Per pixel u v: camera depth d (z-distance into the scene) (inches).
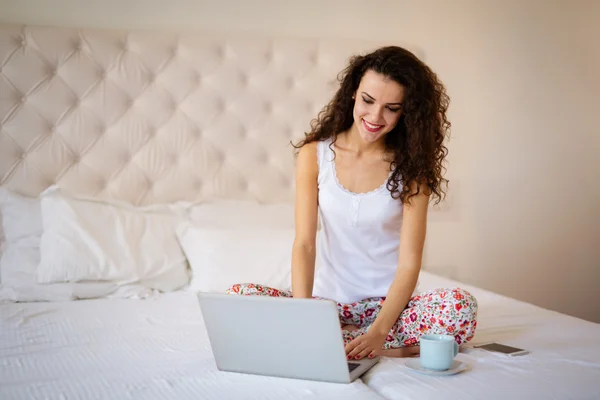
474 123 130.2
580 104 134.6
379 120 65.1
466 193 130.3
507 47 131.0
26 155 105.9
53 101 107.0
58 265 93.2
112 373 57.2
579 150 135.0
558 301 135.4
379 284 70.7
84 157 108.2
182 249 104.3
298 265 67.8
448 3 128.0
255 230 104.4
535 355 62.8
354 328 70.4
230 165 115.6
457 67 129.1
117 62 110.4
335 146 70.9
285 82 118.3
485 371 57.2
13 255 98.4
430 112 66.3
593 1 134.1
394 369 58.1
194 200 112.8
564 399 49.9
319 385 54.0
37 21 110.2
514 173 132.3
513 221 132.7
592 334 72.4
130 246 98.3
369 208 68.7
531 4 131.6
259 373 56.9
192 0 117.0
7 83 105.2
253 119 116.7
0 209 101.9
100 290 94.8
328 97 120.0
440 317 63.6
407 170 67.1
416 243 66.8
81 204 99.7
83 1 112.2
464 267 131.0
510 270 133.0
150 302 90.6
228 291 70.4
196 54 114.2
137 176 110.2
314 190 71.3
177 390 52.5
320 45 120.4
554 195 134.3
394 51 65.2
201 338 70.4
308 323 53.5
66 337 70.9
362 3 124.5
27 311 83.8
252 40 117.5
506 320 80.3
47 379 55.4
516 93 131.8
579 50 134.0
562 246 135.2
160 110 112.0
